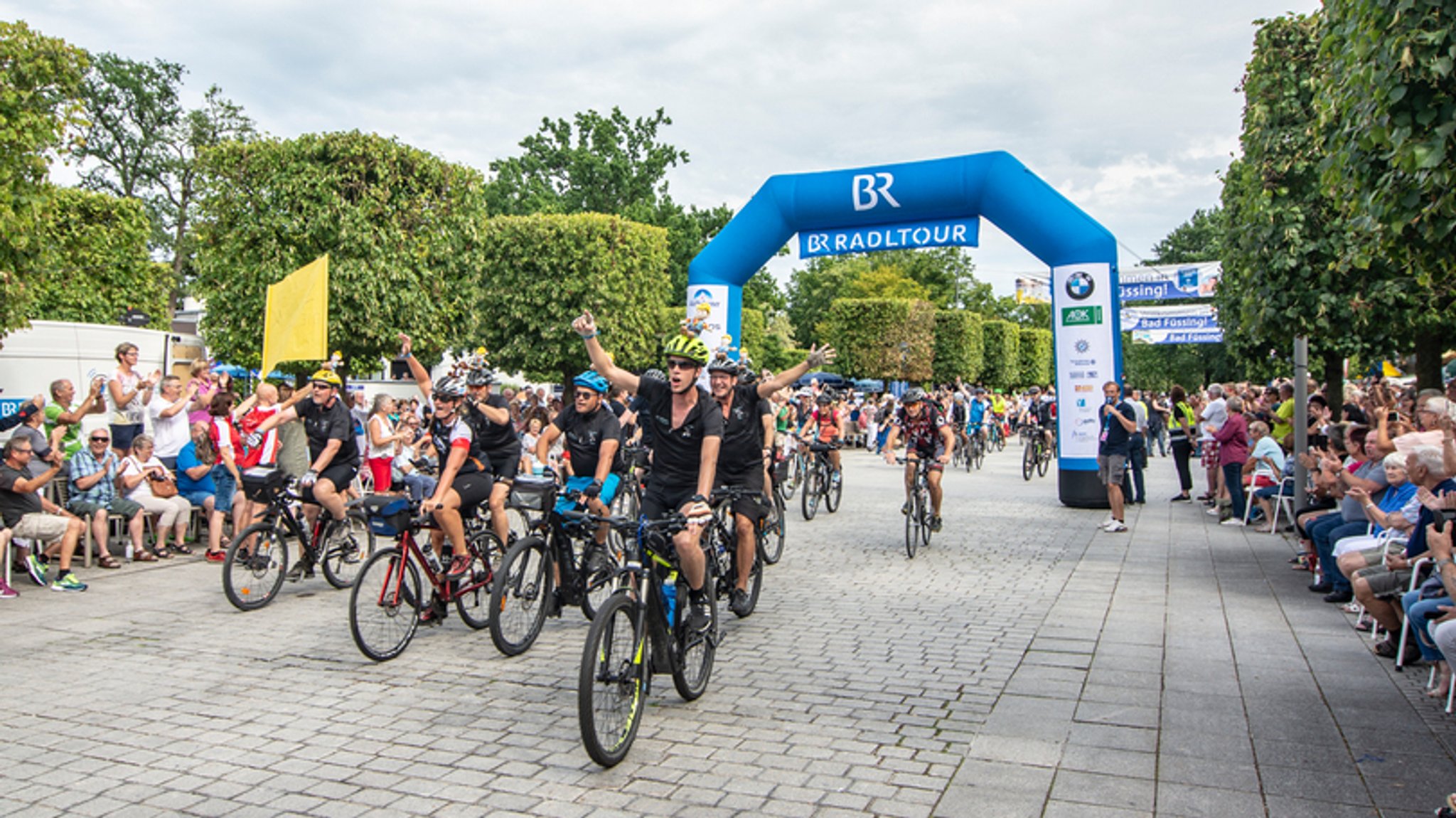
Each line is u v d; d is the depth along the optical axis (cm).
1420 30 430
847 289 6794
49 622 676
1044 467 1950
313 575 773
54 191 953
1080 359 1322
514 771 395
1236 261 1075
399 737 438
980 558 931
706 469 453
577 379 611
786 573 854
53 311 2202
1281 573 845
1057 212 1296
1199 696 486
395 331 1486
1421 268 497
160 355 1412
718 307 1448
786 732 441
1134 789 369
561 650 600
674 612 461
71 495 904
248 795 373
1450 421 499
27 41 901
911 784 378
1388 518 615
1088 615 681
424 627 662
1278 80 1003
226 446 920
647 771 394
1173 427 1468
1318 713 459
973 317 4538
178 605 732
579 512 582
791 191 1402
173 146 4269
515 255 2673
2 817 353
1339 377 1262
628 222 2756
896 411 969
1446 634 433
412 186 1513
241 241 1458
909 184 1334
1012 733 436
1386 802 355
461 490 617
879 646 598
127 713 475
